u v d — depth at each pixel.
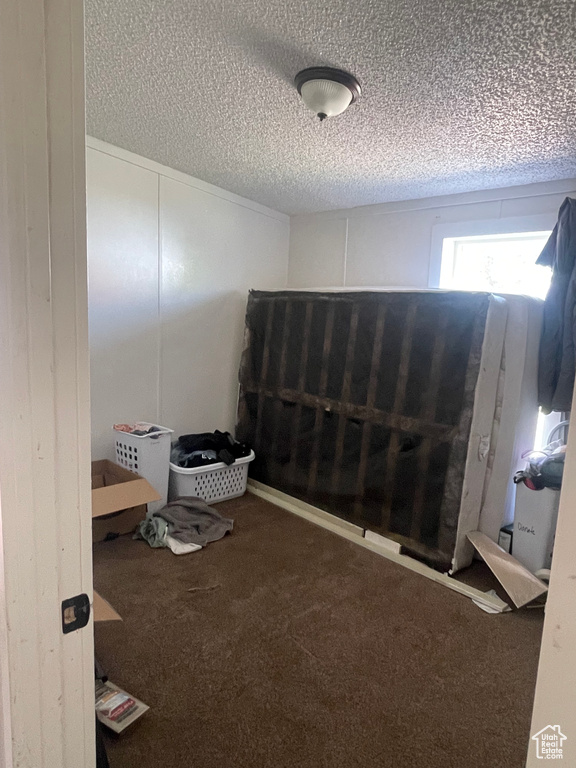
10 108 0.56
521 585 2.18
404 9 1.34
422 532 2.52
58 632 0.68
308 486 3.13
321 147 2.44
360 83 1.75
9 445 0.62
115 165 2.74
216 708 1.56
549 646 0.52
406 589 2.32
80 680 0.72
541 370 2.62
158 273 3.09
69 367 0.65
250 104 2.01
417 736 1.49
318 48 1.56
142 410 3.14
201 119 2.20
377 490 2.73
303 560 2.56
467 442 2.34
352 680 1.71
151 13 1.43
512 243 2.95
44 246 0.61
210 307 3.45
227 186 3.29
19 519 0.63
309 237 3.87
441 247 3.15
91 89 1.93
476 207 3.00
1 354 0.61
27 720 0.67
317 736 1.48
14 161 0.57
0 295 0.60
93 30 1.52
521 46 1.47
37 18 0.57
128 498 2.49
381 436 2.71
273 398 3.38
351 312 2.88
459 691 1.68
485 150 2.33
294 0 1.33
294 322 3.24
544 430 2.84
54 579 0.67
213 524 2.84
